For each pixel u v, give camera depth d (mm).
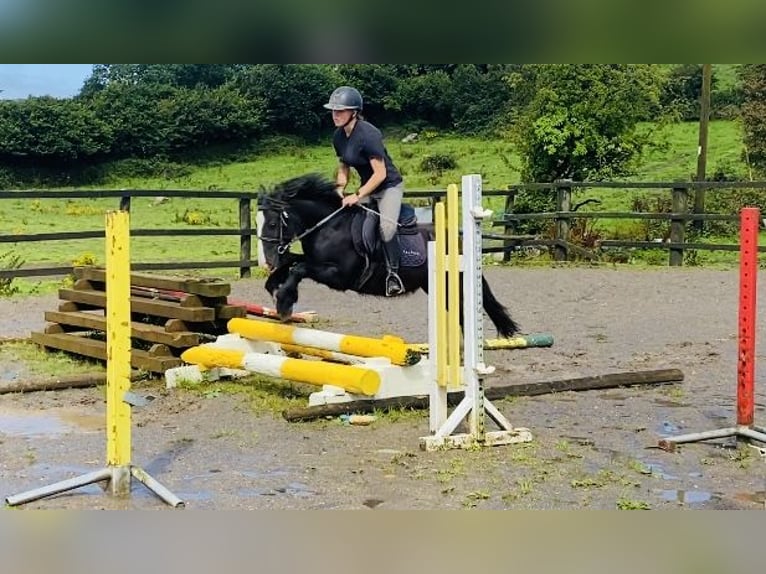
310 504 4094
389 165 6551
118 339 4086
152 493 4207
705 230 16594
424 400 5844
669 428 5465
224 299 6988
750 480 4488
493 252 14789
